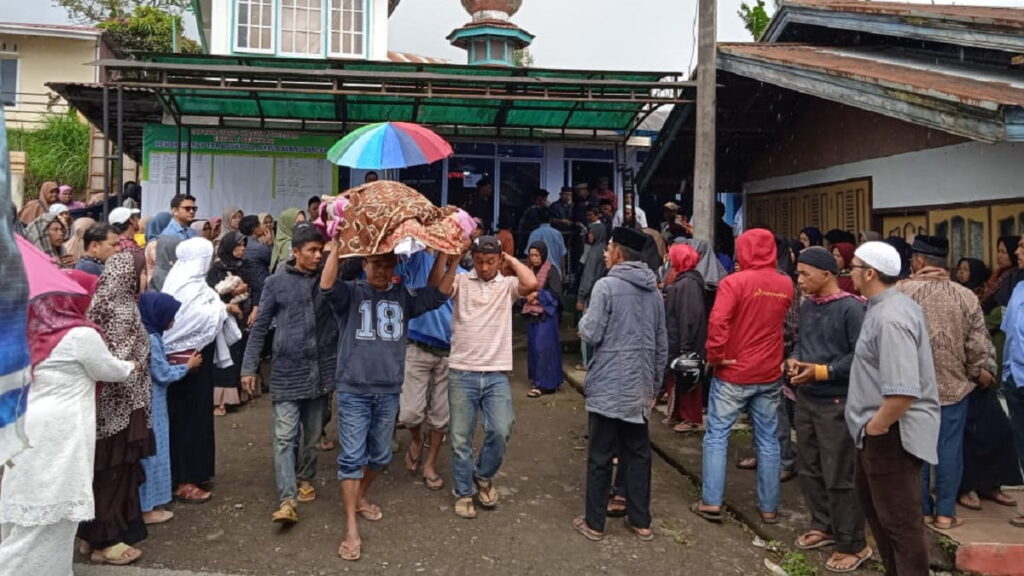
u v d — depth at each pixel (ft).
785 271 21.21
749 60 24.30
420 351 16.61
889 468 11.61
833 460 13.73
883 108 18.38
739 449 20.10
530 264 25.95
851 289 18.56
